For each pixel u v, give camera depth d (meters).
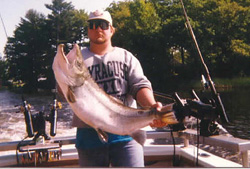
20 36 23.72
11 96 30.59
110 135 2.03
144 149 3.20
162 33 38.31
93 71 2.12
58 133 9.10
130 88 2.17
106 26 2.15
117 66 2.15
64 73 1.85
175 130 2.37
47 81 27.25
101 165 2.04
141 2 39.97
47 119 3.07
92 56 2.16
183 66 39.97
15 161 2.88
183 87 35.00
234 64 37.84
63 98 2.17
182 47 39.44
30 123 2.92
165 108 1.86
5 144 2.84
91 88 1.92
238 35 39.25
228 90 29.55
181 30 35.91
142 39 39.84
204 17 37.62
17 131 10.23
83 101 1.88
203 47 36.47
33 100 23.69
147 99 2.03
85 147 2.04
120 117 1.93
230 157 5.18
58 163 2.97
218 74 38.75
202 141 2.67
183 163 3.05
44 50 25.59
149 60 39.91
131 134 1.93
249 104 17.61
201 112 1.92
